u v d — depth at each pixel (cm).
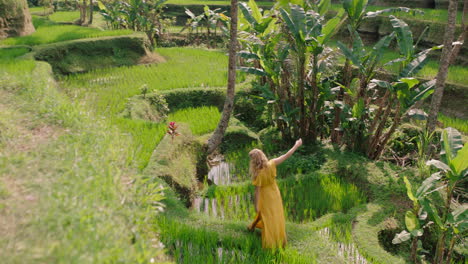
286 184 820
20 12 1716
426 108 1214
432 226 678
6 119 566
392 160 934
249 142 1080
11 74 951
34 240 303
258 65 1302
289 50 945
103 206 359
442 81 805
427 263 630
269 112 1177
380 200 740
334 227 655
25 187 385
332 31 874
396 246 659
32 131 553
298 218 711
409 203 722
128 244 335
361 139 921
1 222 326
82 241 301
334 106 1002
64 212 334
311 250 559
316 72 927
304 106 975
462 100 1166
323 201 757
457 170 539
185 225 566
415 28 1711
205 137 1017
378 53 864
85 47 1564
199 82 1383
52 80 1055
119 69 1570
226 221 622
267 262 500
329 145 994
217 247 545
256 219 567
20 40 1562
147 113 1129
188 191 747
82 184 382
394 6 2220
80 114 637
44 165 436
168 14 2825
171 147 820
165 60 1780
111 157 488
